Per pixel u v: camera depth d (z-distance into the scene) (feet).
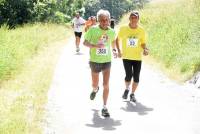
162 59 53.47
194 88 39.78
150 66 52.37
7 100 35.27
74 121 30.63
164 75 46.68
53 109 33.58
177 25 67.51
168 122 30.22
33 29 97.30
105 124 30.01
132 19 34.06
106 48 31.22
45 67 51.29
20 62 51.70
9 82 42.57
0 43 61.36
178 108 33.68
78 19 69.82
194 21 66.18
